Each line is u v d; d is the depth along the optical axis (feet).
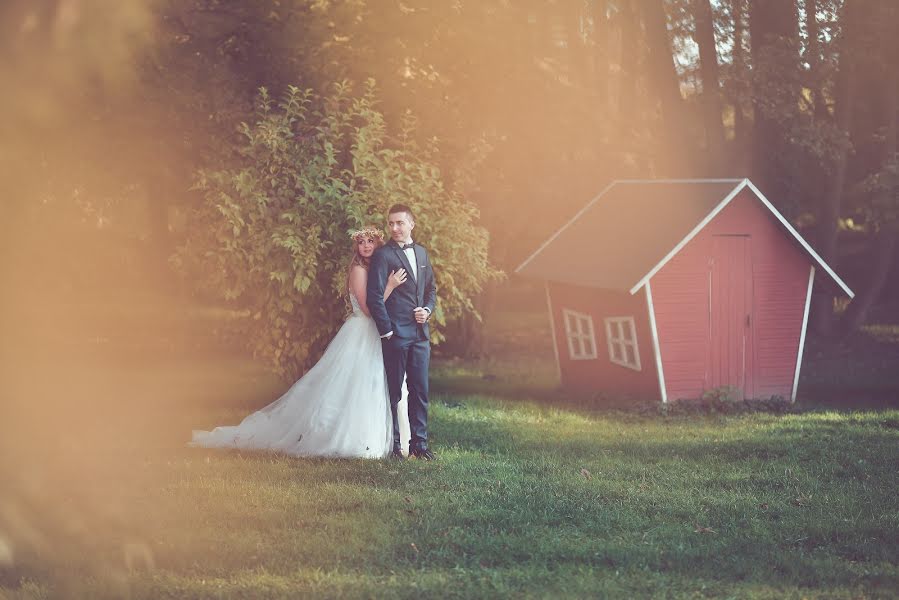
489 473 28.89
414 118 41.29
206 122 41.60
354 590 17.61
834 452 33.65
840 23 68.03
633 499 25.93
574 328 54.19
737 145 77.15
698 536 22.26
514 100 53.93
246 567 19.08
